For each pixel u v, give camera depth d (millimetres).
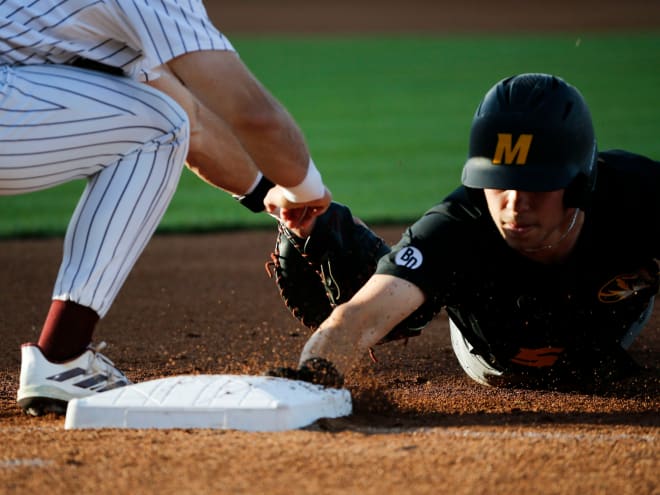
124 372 15469
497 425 11477
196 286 23672
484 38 107750
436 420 11789
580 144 11062
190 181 42000
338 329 11617
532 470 9352
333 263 13547
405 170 42281
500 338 12797
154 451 10008
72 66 11852
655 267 12383
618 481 9055
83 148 11695
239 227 32281
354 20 132625
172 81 13648
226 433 10703
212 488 8852
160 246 29484
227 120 11367
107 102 11688
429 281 11680
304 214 12836
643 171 11930
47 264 26641
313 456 9727
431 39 108438
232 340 18109
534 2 145000
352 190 37562
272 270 15500
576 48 93688
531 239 11234
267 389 11172
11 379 14977
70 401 11461
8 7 11414
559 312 12328
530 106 11133
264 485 8898
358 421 11578
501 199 11172
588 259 11789
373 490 8750
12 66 11570
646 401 13016
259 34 117625
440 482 8969
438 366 15891
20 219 33531
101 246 11797
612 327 12742
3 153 11336
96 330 18984
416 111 61406
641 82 70062
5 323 19719
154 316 20391
